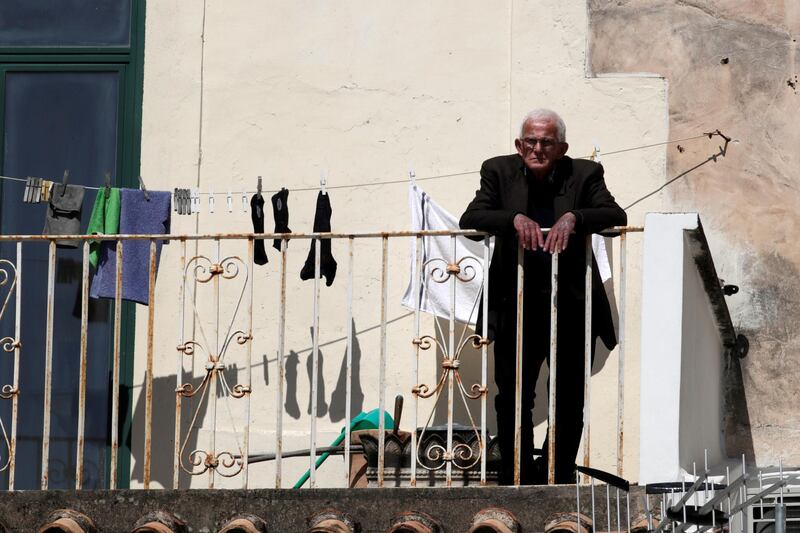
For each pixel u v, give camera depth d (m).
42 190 26.56
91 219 26.67
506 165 24.23
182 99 29.44
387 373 28.39
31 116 29.84
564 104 28.83
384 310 23.86
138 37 29.86
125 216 26.73
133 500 23.38
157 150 29.30
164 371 28.53
